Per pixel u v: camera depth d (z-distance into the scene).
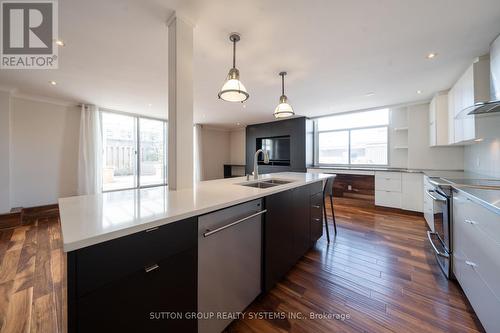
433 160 3.87
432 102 3.64
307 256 2.30
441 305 1.51
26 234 3.05
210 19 1.69
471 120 2.36
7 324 1.38
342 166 5.37
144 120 5.58
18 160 3.70
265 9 1.57
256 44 2.05
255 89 3.37
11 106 3.61
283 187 1.80
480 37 1.91
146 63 2.47
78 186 4.22
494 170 2.38
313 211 2.44
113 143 4.99
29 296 1.67
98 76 2.87
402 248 2.49
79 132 4.33
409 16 1.64
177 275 0.99
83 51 2.20
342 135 5.41
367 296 1.62
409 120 4.12
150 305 0.88
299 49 2.14
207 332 1.17
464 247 1.55
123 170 5.18
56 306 1.56
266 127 6.50
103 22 1.73
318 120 5.84
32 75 2.83
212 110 4.94
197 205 1.14
